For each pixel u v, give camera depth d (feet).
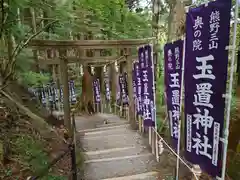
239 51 13.82
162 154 17.58
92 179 15.15
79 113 44.21
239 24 14.66
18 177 12.23
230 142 13.79
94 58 28.25
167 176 14.74
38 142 16.33
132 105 28.07
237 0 7.52
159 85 24.29
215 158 9.02
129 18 36.65
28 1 16.60
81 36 36.01
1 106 16.84
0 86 16.29
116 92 40.68
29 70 23.29
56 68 37.32
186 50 10.35
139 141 22.84
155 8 27.32
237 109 13.71
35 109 22.82
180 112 12.41
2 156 13.05
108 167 17.07
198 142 9.96
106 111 46.85
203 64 9.21
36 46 22.06
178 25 16.93
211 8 8.55
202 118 9.57
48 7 18.37
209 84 8.99
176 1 17.57
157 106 23.07
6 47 19.76
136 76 23.15
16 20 17.07
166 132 19.63
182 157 15.43
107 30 36.58
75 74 55.77
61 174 14.17
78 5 29.04
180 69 12.38
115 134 26.05
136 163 17.51
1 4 14.96
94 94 45.62
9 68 17.98
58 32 25.12
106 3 32.07
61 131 23.30
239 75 14.03
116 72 38.24
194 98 9.95
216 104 8.73
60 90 37.11
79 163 16.98
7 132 15.19
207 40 8.90
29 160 13.75
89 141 23.71
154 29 29.27
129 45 25.54
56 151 17.13
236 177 12.60
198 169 12.64
